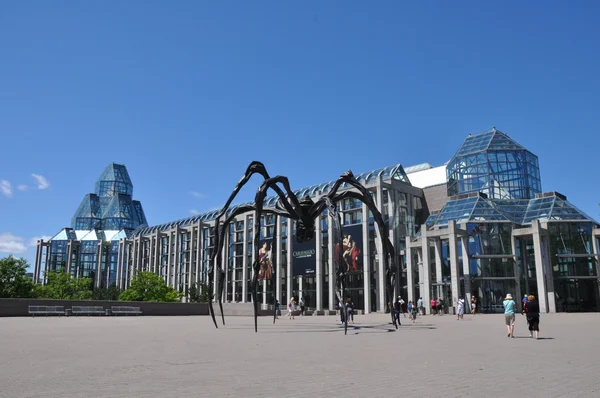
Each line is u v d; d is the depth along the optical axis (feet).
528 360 39.24
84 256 426.51
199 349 47.80
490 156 216.54
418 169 291.17
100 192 552.00
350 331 75.41
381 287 207.31
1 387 26.94
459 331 75.66
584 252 175.63
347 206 235.20
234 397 24.12
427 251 179.73
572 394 25.07
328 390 26.09
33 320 108.47
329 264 232.32
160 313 149.79
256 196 72.13
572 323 96.53
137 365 36.01
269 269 263.90
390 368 34.58
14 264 196.75
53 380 29.32
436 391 25.84
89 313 136.67
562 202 186.80
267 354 43.55
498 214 183.21
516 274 175.42
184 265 331.36
